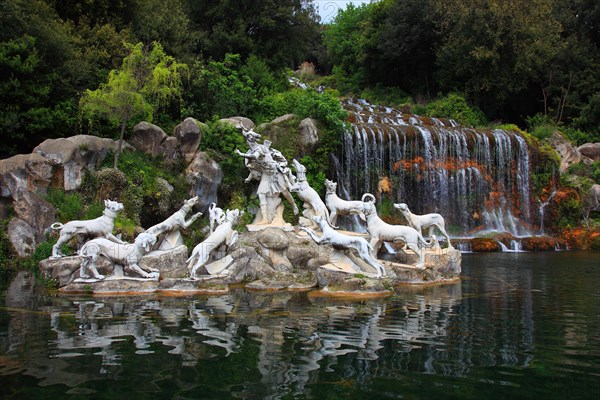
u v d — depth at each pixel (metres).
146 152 18.58
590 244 25.38
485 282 13.48
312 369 5.88
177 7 29.66
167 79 20.12
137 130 18.59
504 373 5.85
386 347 6.84
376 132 25.06
